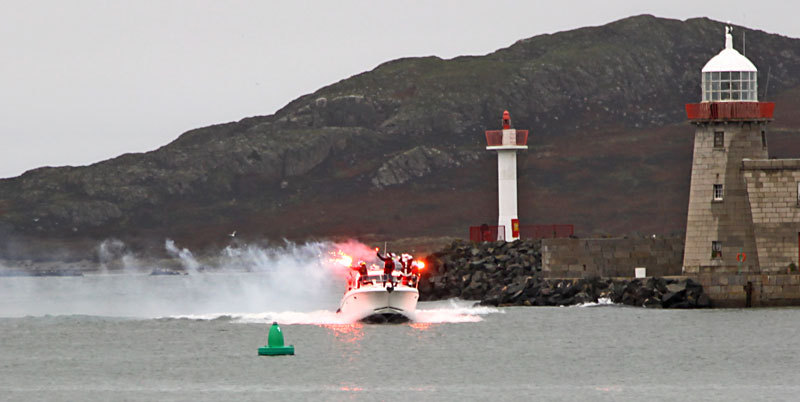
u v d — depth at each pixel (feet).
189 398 626.23
